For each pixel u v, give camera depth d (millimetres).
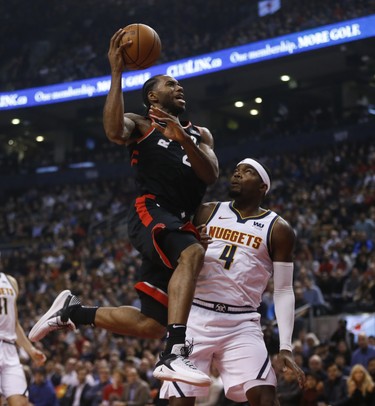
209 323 4523
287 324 4613
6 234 28484
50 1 35562
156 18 32312
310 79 27672
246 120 32469
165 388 4594
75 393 12031
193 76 27000
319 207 20375
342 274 15266
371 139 24500
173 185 4234
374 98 29250
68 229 26219
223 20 30312
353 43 23641
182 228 4078
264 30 26172
